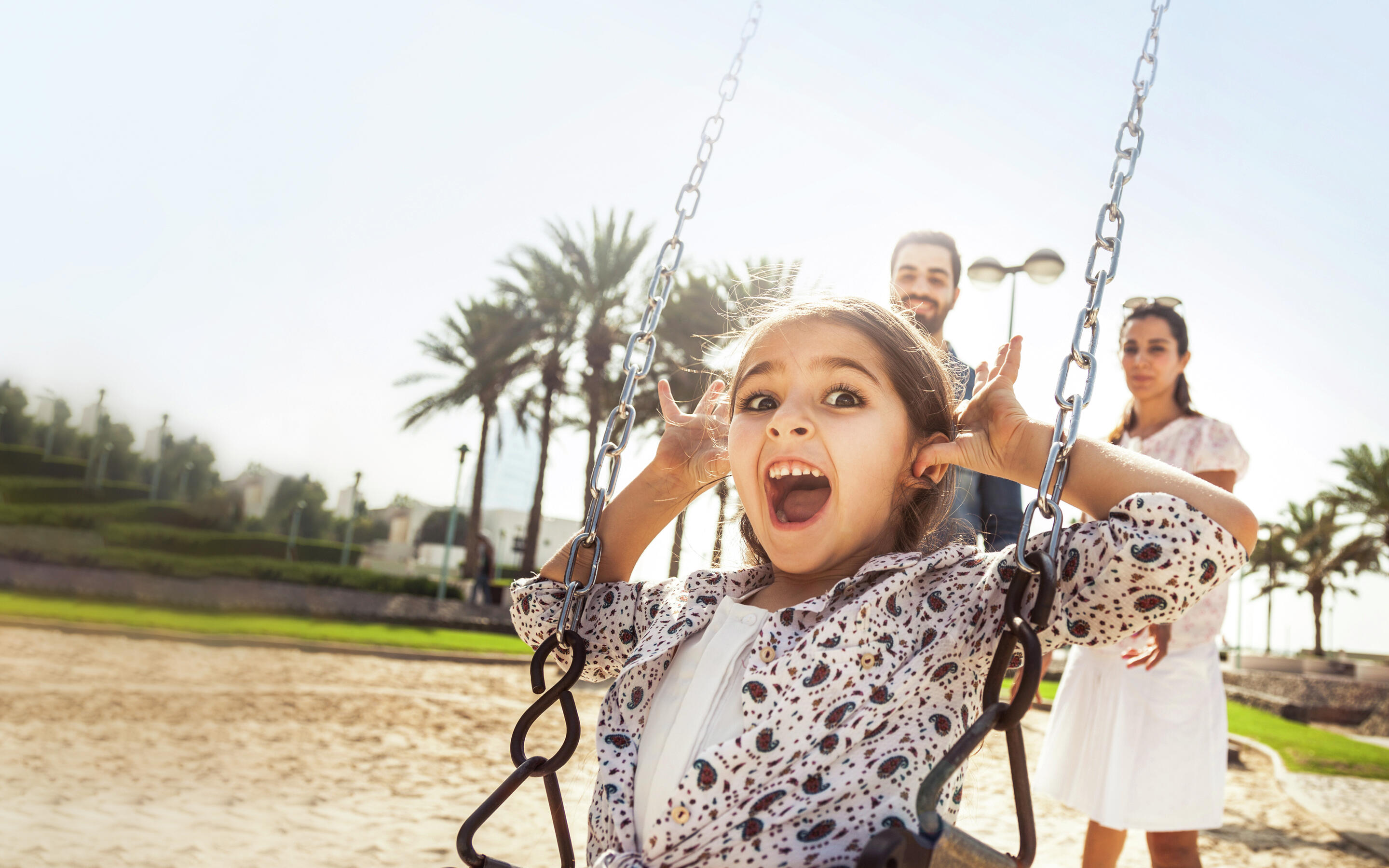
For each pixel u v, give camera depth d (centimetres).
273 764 552
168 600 1836
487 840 413
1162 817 283
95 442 4578
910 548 150
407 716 786
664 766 123
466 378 2498
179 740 604
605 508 174
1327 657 4056
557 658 159
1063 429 120
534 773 130
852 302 144
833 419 134
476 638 1922
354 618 2078
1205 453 323
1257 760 964
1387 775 896
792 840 110
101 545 2873
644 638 144
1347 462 3178
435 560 4928
